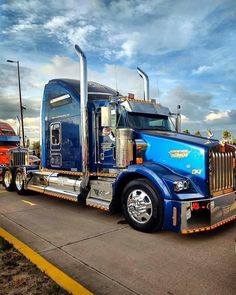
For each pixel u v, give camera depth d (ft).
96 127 22.30
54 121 27.12
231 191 18.52
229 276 12.05
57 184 26.43
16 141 52.26
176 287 11.16
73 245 15.61
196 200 15.93
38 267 12.66
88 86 24.98
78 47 22.30
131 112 21.43
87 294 10.48
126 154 19.12
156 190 16.85
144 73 27.30
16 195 32.19
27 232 17.93
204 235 17.25
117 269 12.71
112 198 19.69
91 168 22.72
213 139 19.22
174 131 23.25
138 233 17.62
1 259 13.30
